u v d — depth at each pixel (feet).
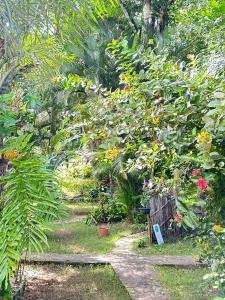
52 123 25.52
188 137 10.54
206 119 9.07
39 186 7.63
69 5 10.34
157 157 11.21
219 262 12.34
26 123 23.86
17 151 7.97
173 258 23.06
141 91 11.55
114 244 26.96
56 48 11.81
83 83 14.46
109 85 28.81
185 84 10.84
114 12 26.68
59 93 24.61
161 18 34.47
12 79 13.12
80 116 14.79
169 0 34.83
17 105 16.70
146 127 11.44
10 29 10.04
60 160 15.34
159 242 25.86
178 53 27.07
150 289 18.48
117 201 33.55
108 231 30.32
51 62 12.46
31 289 19.19
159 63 11.85
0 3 9.72
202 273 20.11
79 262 22.82
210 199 11.07
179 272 20.81
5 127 10.35
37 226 7.34
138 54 13.30
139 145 12.06
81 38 11.57
